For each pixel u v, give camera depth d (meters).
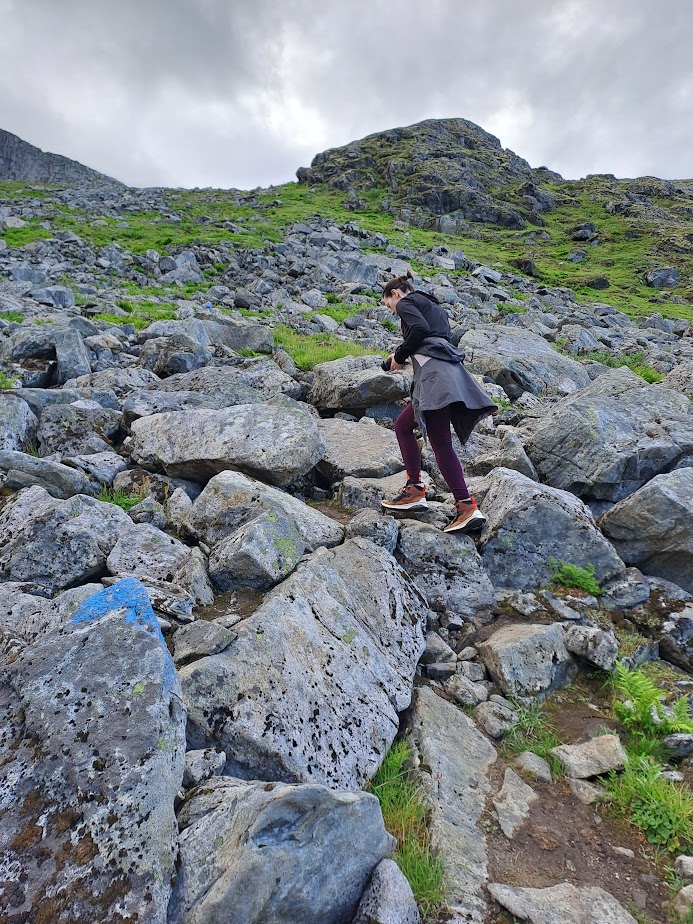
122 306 16.78
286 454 5.82
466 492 5.29
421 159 75.62
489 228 62.66
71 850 2.30
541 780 3.58
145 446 6.41
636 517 5.54
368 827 2.72
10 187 56.94
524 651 4.38
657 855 3.12
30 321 12.44
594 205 75.31
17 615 3.85
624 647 4.69
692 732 3.80
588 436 6.75
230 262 29.12
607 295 40.28
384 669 4.02
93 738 2.60
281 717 3.26
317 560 4.59
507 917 2.72
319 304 22.11
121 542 4.61
